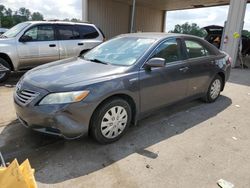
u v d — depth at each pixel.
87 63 3.83
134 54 3.83
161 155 3.21
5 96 5.43
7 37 6.79
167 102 4.14
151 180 2.72
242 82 7.78
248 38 12.68
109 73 3.37
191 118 4.47
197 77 4.62
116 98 3.35
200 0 15.88
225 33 10.69
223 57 5.38
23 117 3.17
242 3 10.03
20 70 6.98
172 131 3.91
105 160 3.05
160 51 3.96
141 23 19.92
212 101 5.38
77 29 7.90
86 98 3.03
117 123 3.42
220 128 4.11
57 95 2.97
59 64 3.87
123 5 18.05
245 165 3.07
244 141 3.70
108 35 17.59
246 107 5.24
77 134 3.08
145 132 3.83
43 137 3.54
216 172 2.91
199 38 4.87
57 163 2.96
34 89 3.10
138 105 3.64
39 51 7.09
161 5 18.64
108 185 2.62
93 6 16.02
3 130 3.74
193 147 3.45
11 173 1.82
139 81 3.55
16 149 3.24
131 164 2.99
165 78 3.93
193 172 2.89
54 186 2.57
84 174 2.77
